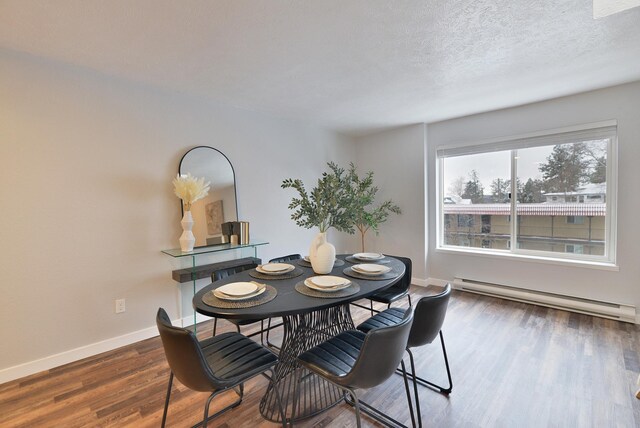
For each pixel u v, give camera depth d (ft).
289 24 5.81
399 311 6.90
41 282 7.18
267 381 6.77
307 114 11.88
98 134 7.93
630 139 9.14
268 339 8.86
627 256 9.34
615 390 6.16
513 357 7.53
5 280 6.75
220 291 5.15
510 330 9.01
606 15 5.53
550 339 8.38
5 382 6.71
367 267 6.76
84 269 7.78
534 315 10.07
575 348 7.86
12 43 6.40
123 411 5.78
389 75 8.27
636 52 7.11
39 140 7.10
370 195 13.65
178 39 6.29
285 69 7.80
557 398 5.98
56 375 6.98
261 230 11.76
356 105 10.81
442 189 13.65
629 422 5.30
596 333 8.64
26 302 7.00
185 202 9.07
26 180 6.96
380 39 6.41
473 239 12.87
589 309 9.78
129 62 7.33
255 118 11.50
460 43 6.62
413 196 13.91
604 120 9.48
